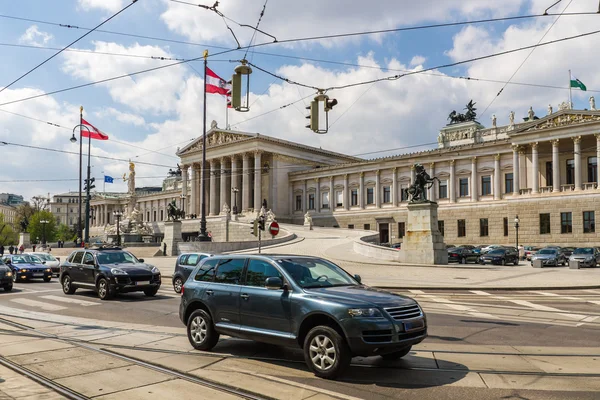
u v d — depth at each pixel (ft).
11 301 64.80
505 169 239.50
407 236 122.52
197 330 34.22
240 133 325.62
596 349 33.91
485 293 71.46
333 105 63.31
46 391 24.93
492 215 238.68
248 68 58.75
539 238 214.90
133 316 50.42
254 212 300.20
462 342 36.37
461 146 253.85
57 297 68.85
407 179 277.64
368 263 122.01
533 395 23.86
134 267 67.62
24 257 105.29
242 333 31.48
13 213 622.95
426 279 91.04
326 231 233.76
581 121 206.08
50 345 35.73
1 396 24.08
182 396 24.00
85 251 71.72
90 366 29.78
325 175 312.91
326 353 27.02
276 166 325.21
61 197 617.62
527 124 224.33
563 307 56.24
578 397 23.54
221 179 336.90
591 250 140.77
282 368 29.17
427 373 27.84
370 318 26.22
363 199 296.30
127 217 294.46
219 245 166.50
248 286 31.96
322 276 31.68
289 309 29.09
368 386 25.50
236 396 23.99
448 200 259.80
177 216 182.09
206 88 166.71
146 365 29.89
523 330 41.29
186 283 36.06
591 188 205.16
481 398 23.54
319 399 23.41
